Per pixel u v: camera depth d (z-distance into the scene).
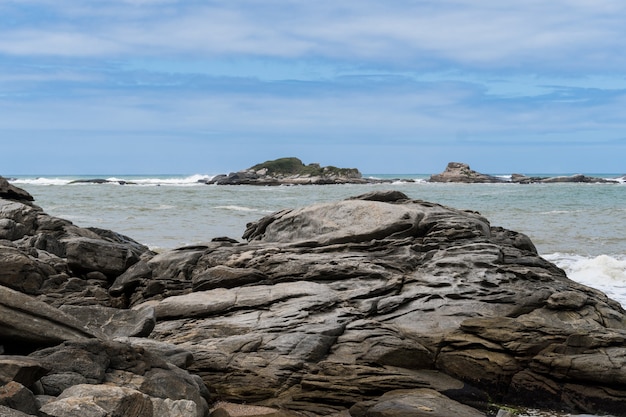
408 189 108.06
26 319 10.26
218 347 14.07
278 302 15.62
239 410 12.98
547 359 13.84
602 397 13.46
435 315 15.42
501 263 17.11
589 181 158.25
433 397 12.80
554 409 13.62
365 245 17.92
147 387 10.18
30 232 21.31
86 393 8.68
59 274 18.09
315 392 13.21
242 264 17.53
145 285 17.92
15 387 8.13
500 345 14.29
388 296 16.02
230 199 72.69
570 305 15.43
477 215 20.03
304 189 110.12
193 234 38.56
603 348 13.97
